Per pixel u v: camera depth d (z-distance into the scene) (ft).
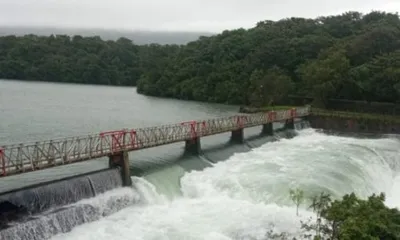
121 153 117.70
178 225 100.68
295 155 170.60
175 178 130.11
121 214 104.68
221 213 108.78
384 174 166.71
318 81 290.76
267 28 481.87
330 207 94.43
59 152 102.53
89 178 106.11
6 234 81.46
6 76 538.47
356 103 285.64
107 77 583.17
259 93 331.36
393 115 264.93
